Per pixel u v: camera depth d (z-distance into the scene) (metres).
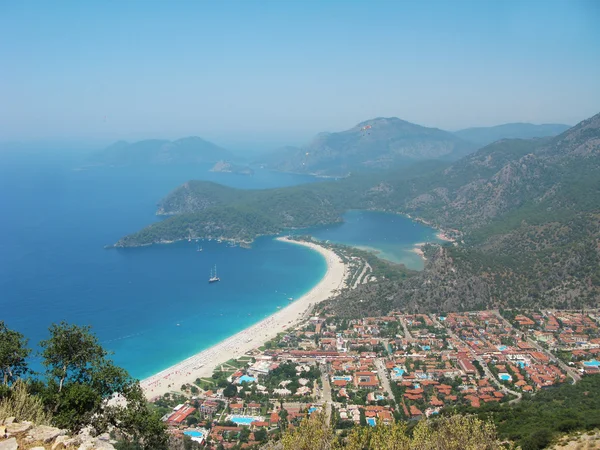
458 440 59.53
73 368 61.34
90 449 36.09
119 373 61.09
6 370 57.47
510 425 105.31
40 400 50.50
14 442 34.91
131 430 58.75
